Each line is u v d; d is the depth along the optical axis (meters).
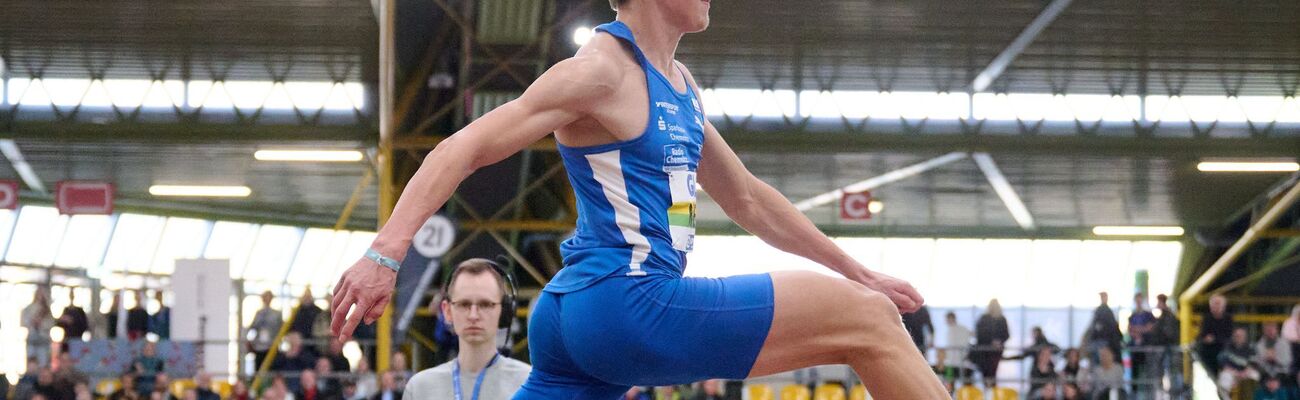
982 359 26.86
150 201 48.66
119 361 25.95
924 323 27.06
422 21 29.02
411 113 31.94
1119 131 36.56
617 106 3.48
